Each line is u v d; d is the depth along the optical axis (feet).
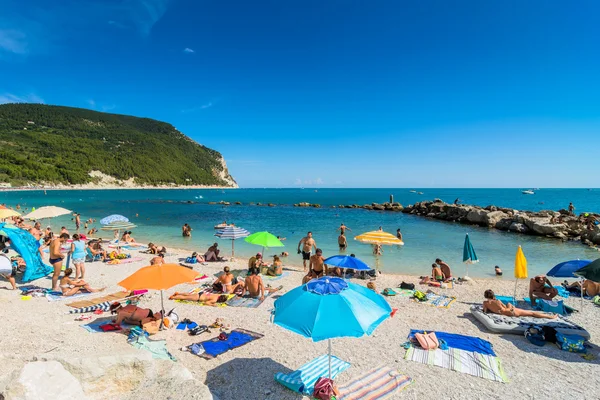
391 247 73.97
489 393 19.70
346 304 16.74
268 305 34.47
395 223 123.95
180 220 130.41
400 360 23.41
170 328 28.17
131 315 27.48
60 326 27.09
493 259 63.31
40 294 35.22
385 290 39.09
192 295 35.65
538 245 79.20
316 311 16.38
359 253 67.00
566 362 23.59
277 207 224.33
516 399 19.20
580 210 235.40
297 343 26.04
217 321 29.25
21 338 24.00
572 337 25.71
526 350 25.43
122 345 23.38
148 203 249.55
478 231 103.30
